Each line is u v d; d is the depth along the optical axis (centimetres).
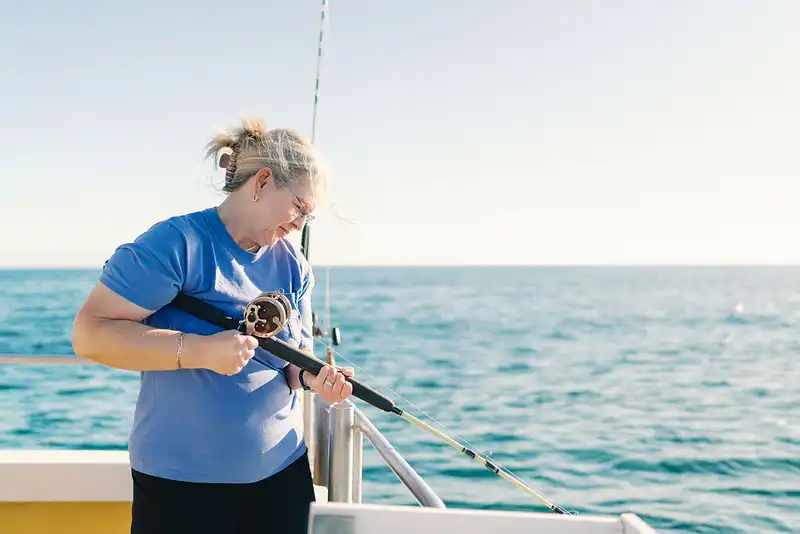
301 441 172
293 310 173
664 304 4488
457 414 1481
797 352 2398
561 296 5203
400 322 3341
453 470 1009
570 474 1079
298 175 154
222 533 152
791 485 1031
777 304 4419
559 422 1415
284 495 162
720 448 1227
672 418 1462
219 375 152
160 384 151
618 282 7056
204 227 155
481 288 5934
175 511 150
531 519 91
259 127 159
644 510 930
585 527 90
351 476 182
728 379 1919
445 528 92
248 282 162
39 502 219
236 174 158
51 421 1330
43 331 2870
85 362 209
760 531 867
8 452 231
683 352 2419
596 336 2847
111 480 219
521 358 2272
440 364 2148
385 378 1909
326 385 161
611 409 1545
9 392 1551
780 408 1558
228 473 151
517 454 1180
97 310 143
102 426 1295
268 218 156
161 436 150
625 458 1166
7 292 4719
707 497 986
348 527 94
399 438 1155
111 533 220
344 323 3291
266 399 159
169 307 153
